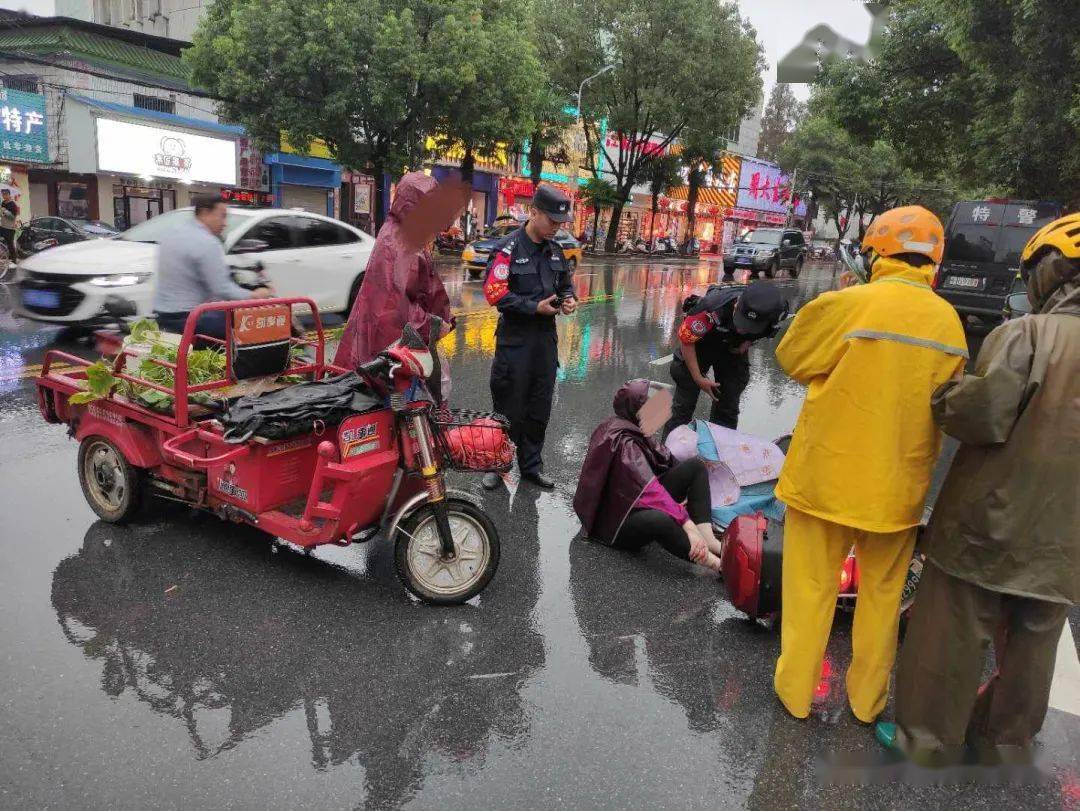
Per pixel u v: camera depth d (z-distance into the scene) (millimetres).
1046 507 2385
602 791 2461
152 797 2309
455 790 2420
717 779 2559
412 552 3479
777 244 29516
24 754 2445
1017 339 2354
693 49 32219
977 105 16391
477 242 19422
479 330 11227
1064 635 3658
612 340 11578
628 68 33312
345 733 2650
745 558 3447
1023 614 2578
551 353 5051
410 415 3377
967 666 2578
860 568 2857
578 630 3449
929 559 2635
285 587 3625
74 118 22797
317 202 30172
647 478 4062
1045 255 2473
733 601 3549
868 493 2607
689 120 33938
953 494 2535
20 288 7918
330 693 2861
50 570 3617
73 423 4168
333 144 22562
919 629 2672
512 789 2441
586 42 32938
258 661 3029
